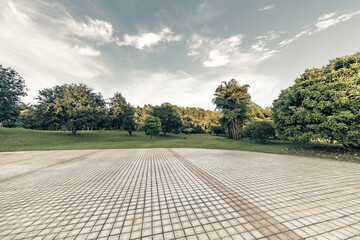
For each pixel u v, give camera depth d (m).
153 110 47.19
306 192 3.43
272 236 2.03
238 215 2.58
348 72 8.48
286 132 10.53
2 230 2.30
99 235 2.16
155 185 4.19
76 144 20.83
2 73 24.91
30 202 3.28
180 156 9.12
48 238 2.11
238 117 26.92
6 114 25.53
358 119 7.55
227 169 5.77
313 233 2.07
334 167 5.66
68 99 30.20
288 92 10.81
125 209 2.90
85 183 4.48
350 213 2.54
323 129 8.45
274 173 5.04
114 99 38.56
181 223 2.40
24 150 13.99
